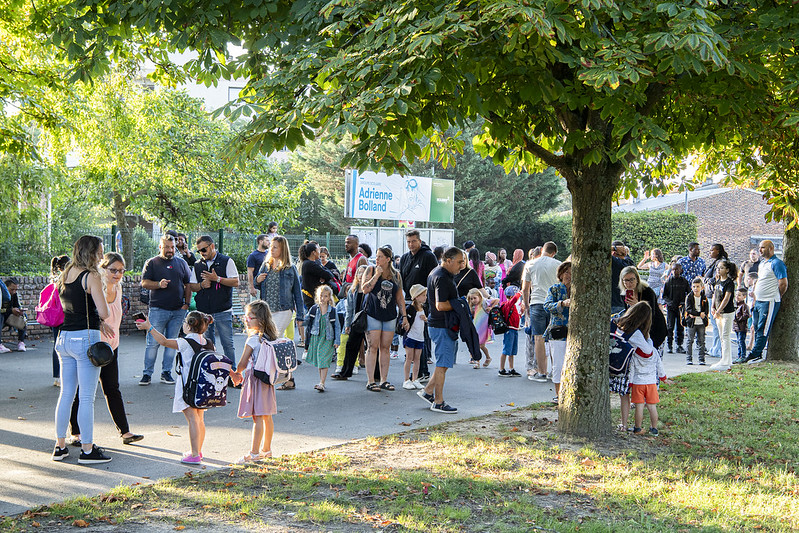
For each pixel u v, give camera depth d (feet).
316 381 33.83
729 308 40.55
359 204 69.92
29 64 37.78
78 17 21.33
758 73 18.72
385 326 31.27
